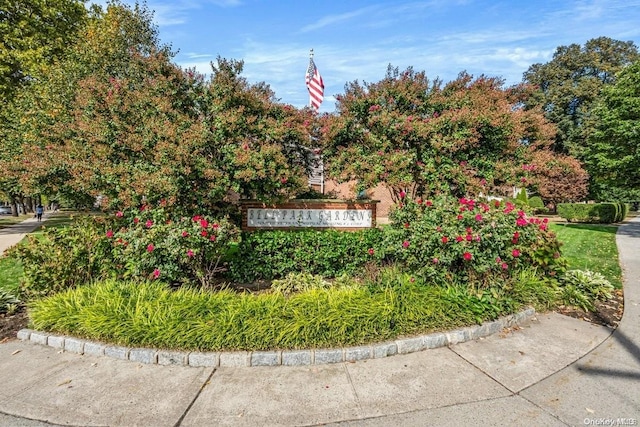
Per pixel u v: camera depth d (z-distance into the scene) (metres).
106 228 5.04
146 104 5.73
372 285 4.14
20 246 4.42
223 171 5.42
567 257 7.98
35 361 3.22
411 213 4.73
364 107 6.62
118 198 5.32
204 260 4.54
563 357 3.30
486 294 4.01
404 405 2.58
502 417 2.45
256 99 6.10
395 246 4.46
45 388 2.79
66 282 4.33
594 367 3.12
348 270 5.47
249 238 5.35
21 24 13.81
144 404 2.60
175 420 2.43
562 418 2.44
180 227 4.29
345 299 3.72
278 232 5.56
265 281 5.37
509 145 6.52
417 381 2.90
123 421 2.42
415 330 3.58
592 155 15.72
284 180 5.45
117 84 5.93
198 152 5.30
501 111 6.28
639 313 4.44
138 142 5.37
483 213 4.44
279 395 2.71
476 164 6.43
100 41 12.97
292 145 6.55
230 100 5.88
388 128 6.17
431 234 4.21
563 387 2.81
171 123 5.41
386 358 3.28
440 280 4.20
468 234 4.03
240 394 2.72
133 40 14.12
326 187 15.02
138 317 3.39
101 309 3.54
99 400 2.64
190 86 5.98
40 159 7.79
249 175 5.11
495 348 3.47
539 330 3.90
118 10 14.23
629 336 3.76
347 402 2.62
